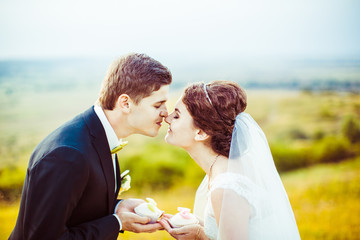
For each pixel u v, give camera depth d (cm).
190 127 158
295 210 511
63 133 141
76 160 131
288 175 724
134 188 676
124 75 152
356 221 458
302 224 458
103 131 149
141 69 152
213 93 155
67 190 127
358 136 857
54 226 125
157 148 723
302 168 759
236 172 147
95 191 142
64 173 128
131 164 706
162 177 678
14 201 580
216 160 159
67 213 129
